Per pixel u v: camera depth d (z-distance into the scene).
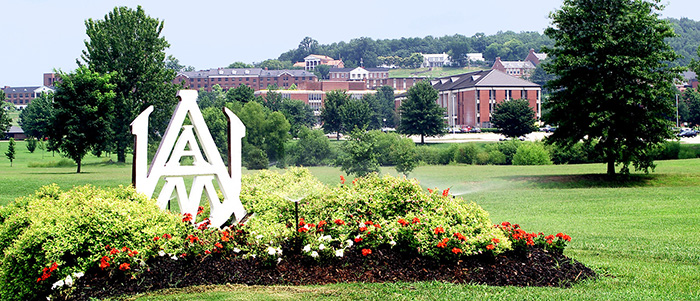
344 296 8.11
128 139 57.00
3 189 29.81
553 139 37.12
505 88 130.50
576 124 35.47
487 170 45.00
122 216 9.03
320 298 8.03
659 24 32.91
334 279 8.88
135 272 8.67
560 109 35.59
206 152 10.77
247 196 11.45
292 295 8.13
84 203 9.84
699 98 108.81
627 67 33.12
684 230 15.94
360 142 33.53
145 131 10.33
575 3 34.66
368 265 9.23
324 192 11.30
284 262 9.23
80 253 8.83
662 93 33.59
